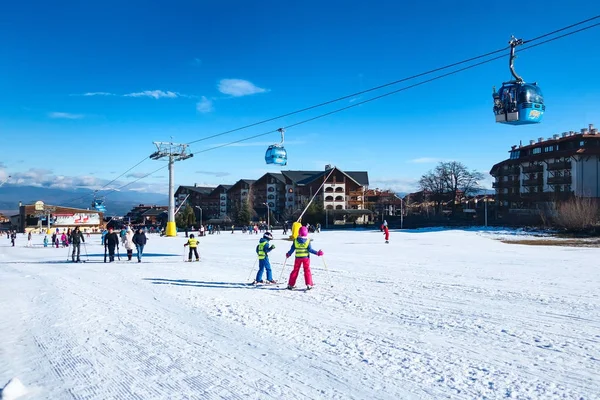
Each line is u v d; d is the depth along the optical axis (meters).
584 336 7.57
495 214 85.38
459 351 6.86
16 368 6.43
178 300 11.69
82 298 12.41
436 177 94.81
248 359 6.65
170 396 5.30
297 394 5.30
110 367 6.39
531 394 5.16
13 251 40.75
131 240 25.88
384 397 5.17
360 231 71.00
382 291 12.57
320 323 8.83
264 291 13.03
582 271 17.06
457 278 15.19
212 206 140.00
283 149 28.64
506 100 17.56
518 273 16.52
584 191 66.44
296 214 98.56
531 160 76.44
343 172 106.56
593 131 72.88
